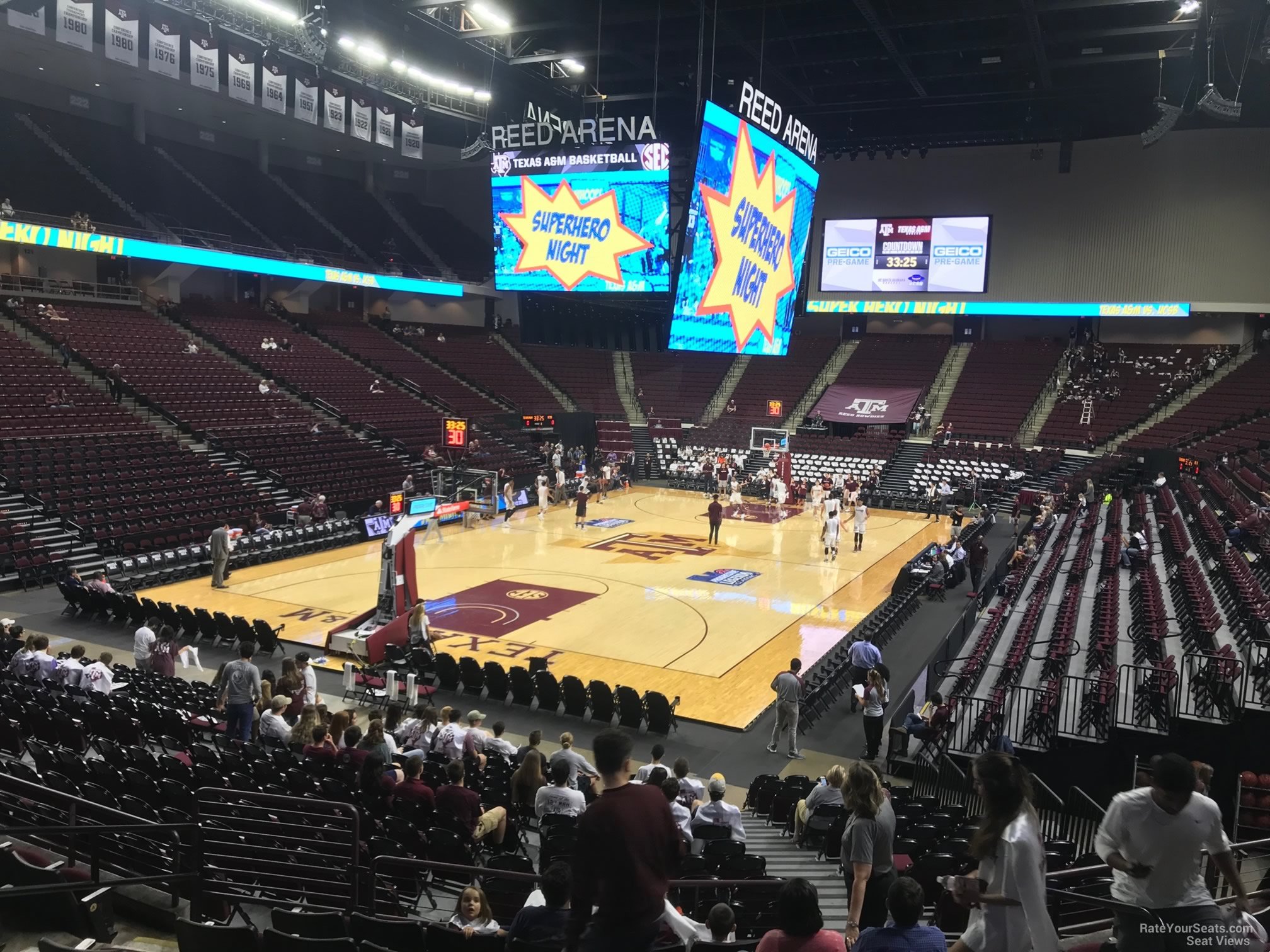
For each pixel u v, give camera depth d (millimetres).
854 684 17109
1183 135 43156
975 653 16922
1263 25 25984
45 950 5332
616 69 38781
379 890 7730
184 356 37062
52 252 39719
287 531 28094
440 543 30375
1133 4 30094
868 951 4137
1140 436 41375
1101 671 13445
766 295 21938
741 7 29781
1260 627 13859
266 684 13195
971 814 12016
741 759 14812
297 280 49156
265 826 8094
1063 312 45781
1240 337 46281
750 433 48625
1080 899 5539
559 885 5184
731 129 19328
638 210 19547
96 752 11375
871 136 46469
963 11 29547
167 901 6941
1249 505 24234
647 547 30594
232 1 31516
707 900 7867
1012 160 46281
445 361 49062
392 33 34875
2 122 39625
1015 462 41844
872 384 49094
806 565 28500
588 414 48250
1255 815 11742
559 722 16125
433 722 13133
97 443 28875
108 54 34375
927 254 47812
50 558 23641
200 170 46125
